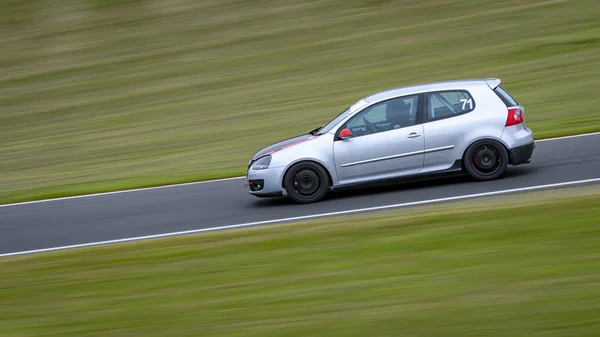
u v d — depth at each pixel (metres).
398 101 40.91
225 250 32.62
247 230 36.19
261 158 41.69
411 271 26.56
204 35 113.81
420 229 31.89
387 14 111.06
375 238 31.42
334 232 33.31
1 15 137.00
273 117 73.12
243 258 30.92
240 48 105.25
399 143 40.16
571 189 36.41
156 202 46.84
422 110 40.56
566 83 71.38
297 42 104.00
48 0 141.50
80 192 53.34
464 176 42.41
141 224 41.34
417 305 23.06
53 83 102.31
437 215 33.91
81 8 135.62
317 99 77.88
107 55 111.62
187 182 52.53
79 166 64.44
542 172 41.16
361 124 40.84
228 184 49.81
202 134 70.31
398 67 86.50
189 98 86.31
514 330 20.30
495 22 99.69
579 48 83.69
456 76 79.50
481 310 21.97
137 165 61.66
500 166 40.22
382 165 40.38
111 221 43.09
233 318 23.70
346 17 112.38
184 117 78.56
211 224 39.25
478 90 40.72
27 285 30.66
